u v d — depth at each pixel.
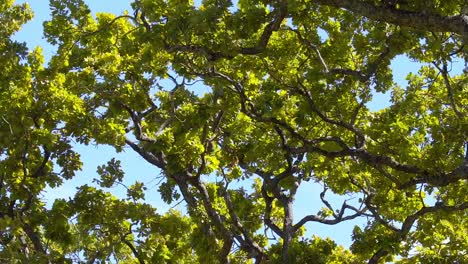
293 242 16.92
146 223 17.22
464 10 12.65
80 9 17.30
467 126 15.50
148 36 14.02
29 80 16.84
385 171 16.06
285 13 13.76
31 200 17.06
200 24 13.65
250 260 18.61
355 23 15.84
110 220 17.16
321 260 16.58
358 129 16.67
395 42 14.71
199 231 17.50
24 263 15.55
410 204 17.75
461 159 15.13
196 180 17.30
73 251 16.70
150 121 18.28
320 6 15.64
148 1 14.42
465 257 17.08
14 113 16.59
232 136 17.47
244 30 14.09
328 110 16.27
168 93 17.62
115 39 17.83
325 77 15.14
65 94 16.94
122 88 17.42
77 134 17.12
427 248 17.41
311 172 18.50
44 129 16.48
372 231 17.36
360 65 16.52
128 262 18.72
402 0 13.01
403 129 15.43
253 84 17.11
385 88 15.66
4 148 16.95
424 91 17.75
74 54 17.55
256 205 18.97
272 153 17.09
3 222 15.55
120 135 17.31
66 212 16.95
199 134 17.75
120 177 17.44
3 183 17.20
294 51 16.22
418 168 15.08
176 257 17.53
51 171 17.33
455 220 17.97
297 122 16.00
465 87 17.81
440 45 14.97
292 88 16.23
